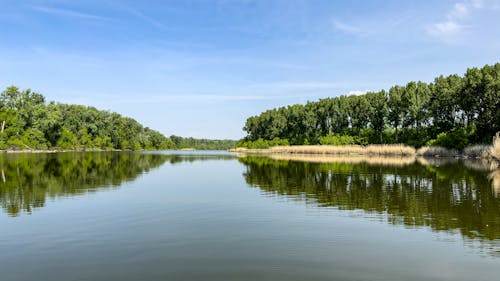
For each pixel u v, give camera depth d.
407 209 18.58
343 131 115.19
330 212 18.12
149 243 13.05
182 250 12.27
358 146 89.38
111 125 162.38
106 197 23.09
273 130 150.38
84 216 17.48
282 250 12.23
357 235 13.97
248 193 24.55
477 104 65.44
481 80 64.19
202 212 18.38
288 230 14.78
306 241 13.25
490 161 51.94
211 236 13.94
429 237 13.61
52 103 131.88
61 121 137.62
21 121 115.75
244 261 11.18
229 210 18.81
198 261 11.19
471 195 22.39
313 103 131.38
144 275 10.11
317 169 42.62
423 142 83.44
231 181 31.95
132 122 181.62
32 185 28.80
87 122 152.62
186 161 67.69
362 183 28.88
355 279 9.79
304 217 17.08
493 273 10.16
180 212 18.41
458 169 40.19
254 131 171.38
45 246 12.73
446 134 70.88
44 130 125.31
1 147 105.69
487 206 18.97
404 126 94.50
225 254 11.84
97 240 13.47
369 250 12.17
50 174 37.78
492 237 13.50
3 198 22.67
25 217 17.22
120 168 47.78
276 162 59.59
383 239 13.41
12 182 30.64
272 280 9.72
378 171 38.78
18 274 10.26
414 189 25.20
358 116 108.69
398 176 33.47
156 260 11.29
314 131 127.12
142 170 44.72
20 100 118.00
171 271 10.38
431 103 82.31
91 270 10.50
